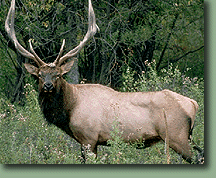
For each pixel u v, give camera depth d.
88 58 27.16
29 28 22.81
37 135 16.97
